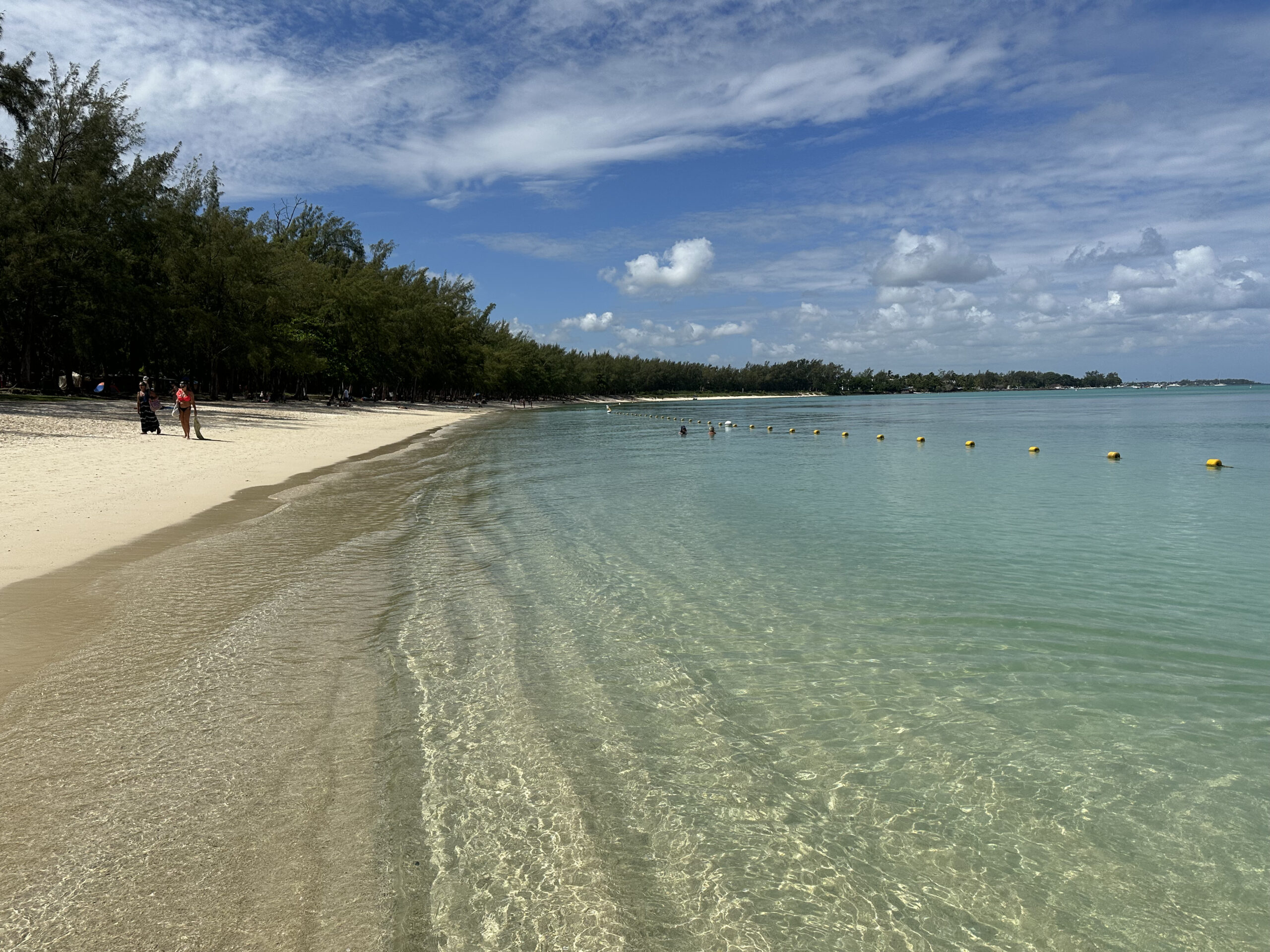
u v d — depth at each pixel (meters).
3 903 3.70
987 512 16.95
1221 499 18.94
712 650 7.88
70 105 40.94
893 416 81.69
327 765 5.24
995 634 8.42
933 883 4.24
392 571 10.97
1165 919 3.97
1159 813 4.94
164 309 44.81
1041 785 5.28
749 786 5.21
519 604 9.44
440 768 5.29
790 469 27.00
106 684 6.47
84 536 12.30
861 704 6.57
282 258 60.00
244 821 4.51
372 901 3.87
